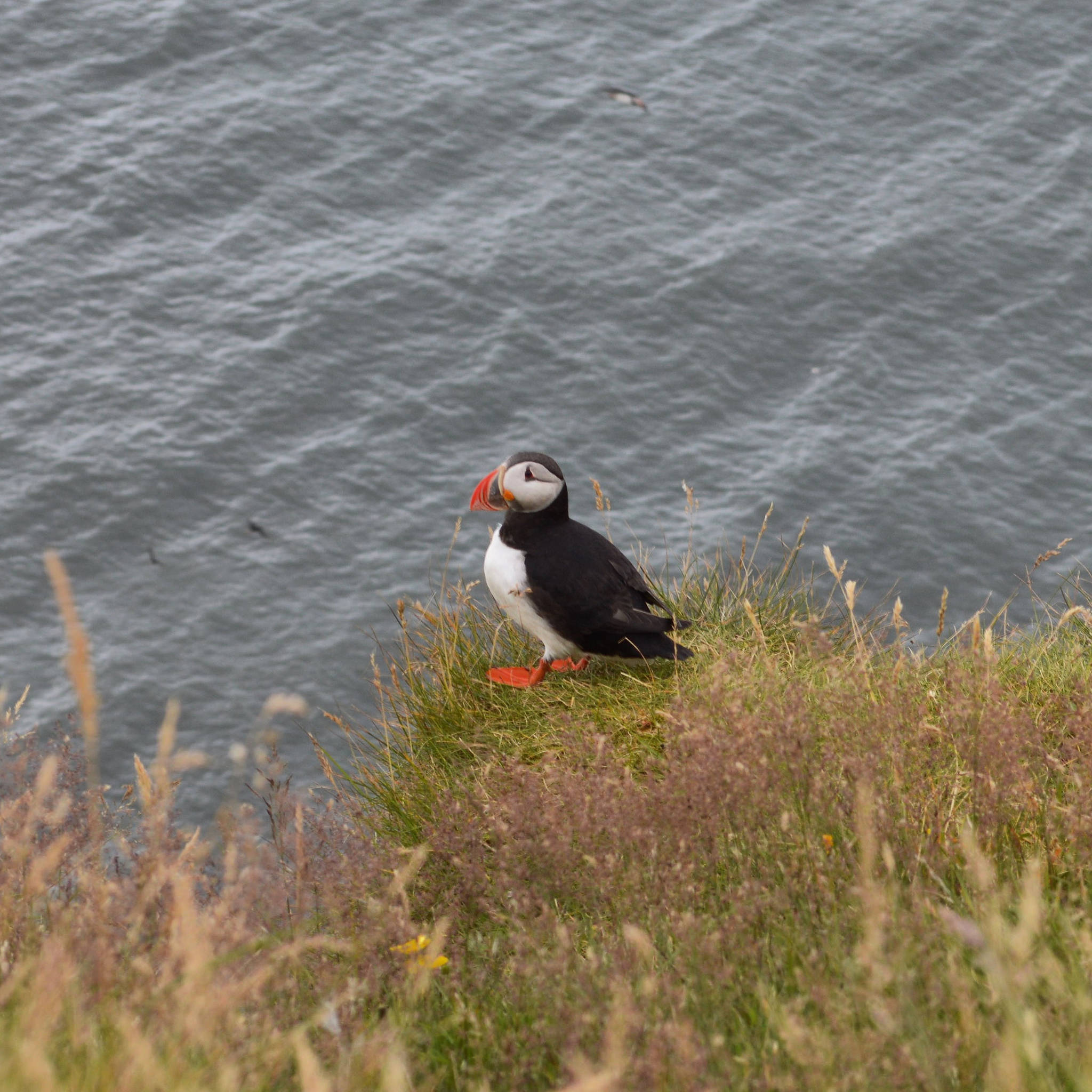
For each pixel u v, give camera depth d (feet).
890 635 25.84
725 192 86.89
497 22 99.14
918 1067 10.28
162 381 71.82
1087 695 17.93
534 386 73.46
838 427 71.36
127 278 77.71
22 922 12.48
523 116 91.25
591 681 24.11
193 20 95.45
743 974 12.98
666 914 14.42
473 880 17.12
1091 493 67.67
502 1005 13.70
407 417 71.26
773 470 68.54
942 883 13.47
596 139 89.86
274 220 82.69
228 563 63.31
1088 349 76.89
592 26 99.50
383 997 14.43
